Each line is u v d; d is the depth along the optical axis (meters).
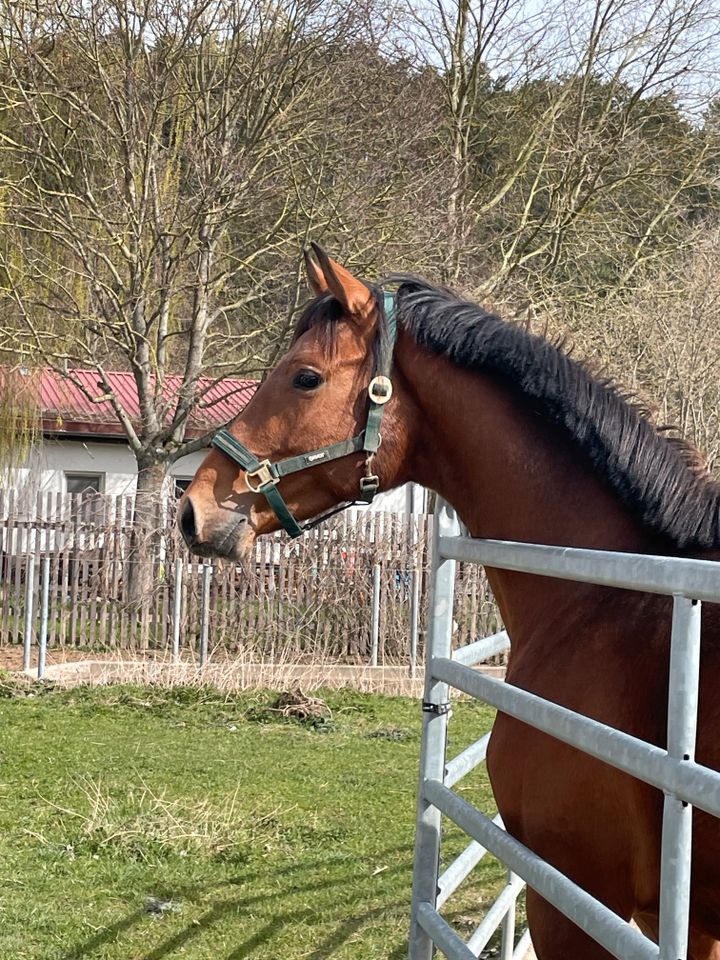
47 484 18.08
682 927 1.30
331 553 10.85
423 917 2.26
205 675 9.66
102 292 11.97
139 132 12.02
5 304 12.33
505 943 3.65
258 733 7.94
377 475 2.28
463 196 13.47
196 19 11.75
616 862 1.93
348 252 12.16
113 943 3.96
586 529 2.12
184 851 5.01
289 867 4.87
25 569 11.25
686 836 1.30
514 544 1.93
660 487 2.06
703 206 15.08
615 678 1.92
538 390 2.17
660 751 1.35
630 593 2.01
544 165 14.38
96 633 11.00
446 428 2.27
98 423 17.55
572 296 13.39
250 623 10.70
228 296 14.22
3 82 12.33
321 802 6.03
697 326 11.49
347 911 4.33
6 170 12.46
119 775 6.44
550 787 1.98
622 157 14.23
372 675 10.33
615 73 14.25
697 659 1.32
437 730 2.38
